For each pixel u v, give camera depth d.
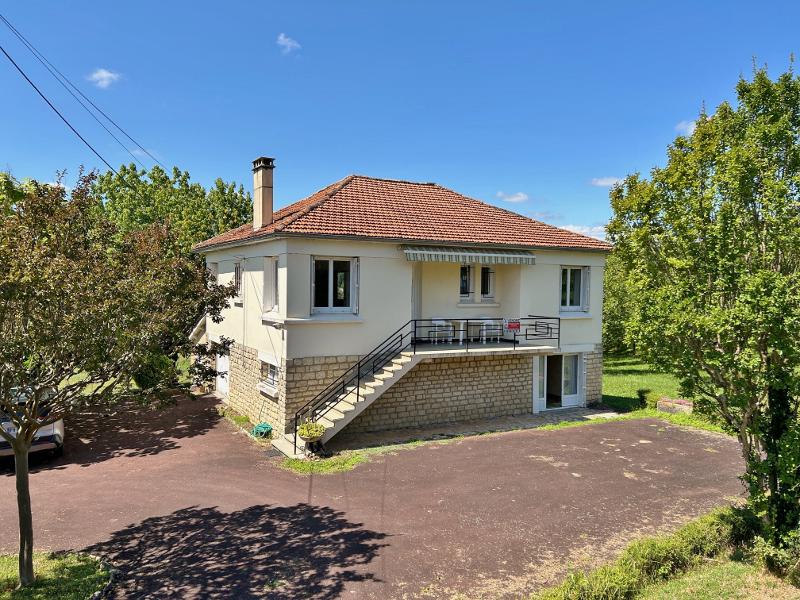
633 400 27.17
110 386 9.47
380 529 11.32
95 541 10.84
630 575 8.81
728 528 10.61
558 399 24.22
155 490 13.64
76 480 14.45
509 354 20.73
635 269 13.98
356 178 23.98
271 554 10.24
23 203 9.39
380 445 17.64
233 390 23.25
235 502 12.82
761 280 9.13
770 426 10.02
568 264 23.48
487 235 21.48
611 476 14.62
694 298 10.33
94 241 10.62
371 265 19.11
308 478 14.45
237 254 22.70
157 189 45.28
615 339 42.34
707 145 14.45
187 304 11.32
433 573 9.55
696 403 11.13
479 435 18.94
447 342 21.67
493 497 13.09
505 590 9.03
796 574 9.23
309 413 18.11
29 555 8.97
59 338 8.06
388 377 18.17
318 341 18.30
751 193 10.89
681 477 14.57
